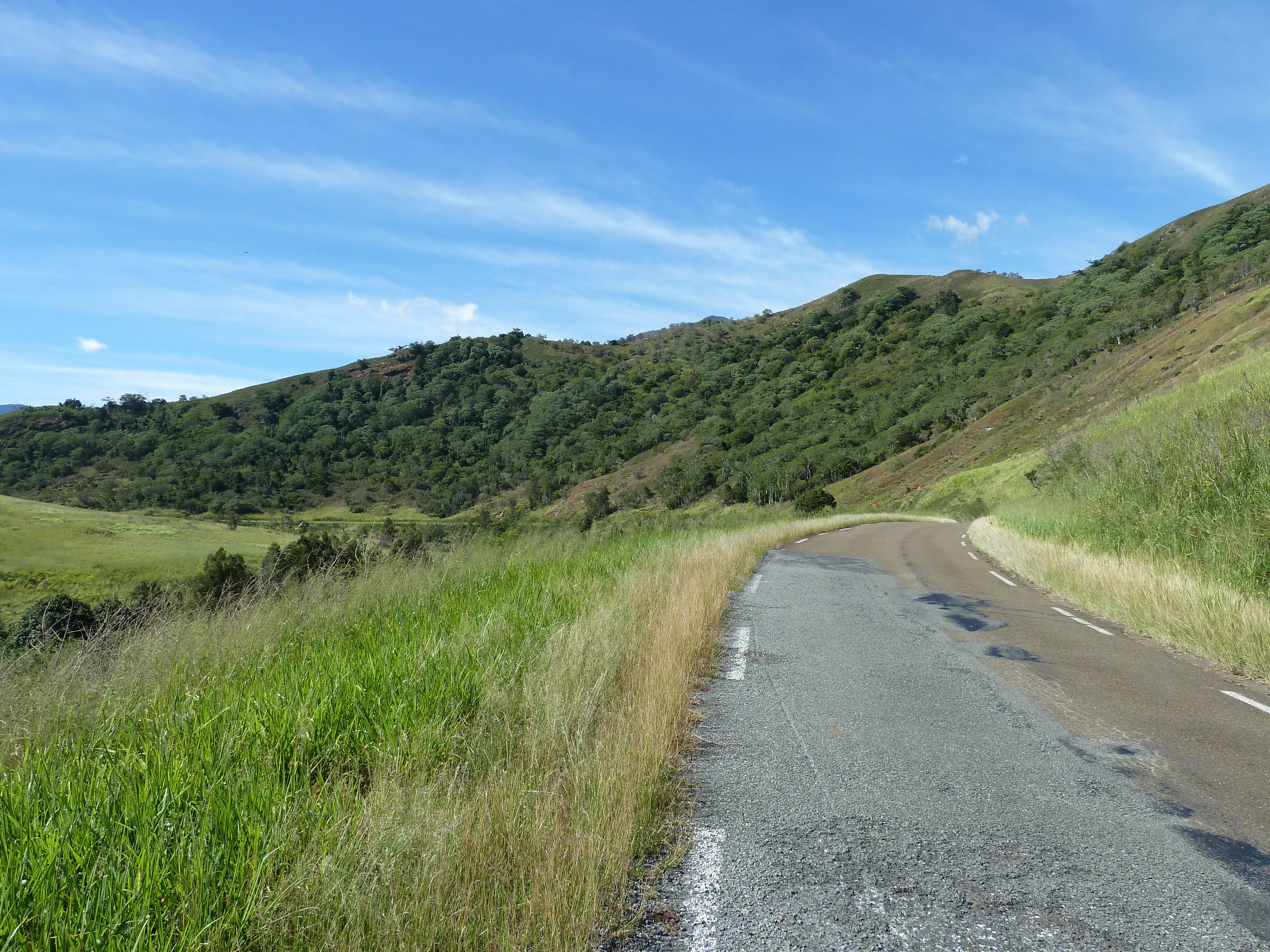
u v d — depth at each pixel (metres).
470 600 6.66
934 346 165.50
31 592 32.41
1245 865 2.82
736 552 13.36
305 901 2.09
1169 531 11.04
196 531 66.38
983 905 2.48
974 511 48.53
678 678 4.89
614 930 2.26
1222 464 10.72
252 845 2.30
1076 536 14.61
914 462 92.19
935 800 3.36
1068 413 74.31
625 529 14.98
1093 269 180.50
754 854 2.79
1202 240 159.12
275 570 6.32
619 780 3.04
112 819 2.33
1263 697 5.32
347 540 8.12
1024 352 133.38
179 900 2.05
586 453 159.00
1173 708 4.98
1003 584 12.31
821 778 3.59
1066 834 3.05
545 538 11.52
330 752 3.20
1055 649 6.97
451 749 3.31
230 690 3.65
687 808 3.19
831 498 43.75
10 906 1.89
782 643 6.83
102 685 3.69
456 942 2.04
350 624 5.62
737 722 4.44
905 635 7.46
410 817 2.50
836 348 192.62
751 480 107.94
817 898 2.49
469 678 4.07
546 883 2.26
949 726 4.49
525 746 3.32
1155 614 7.85
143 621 4.66
